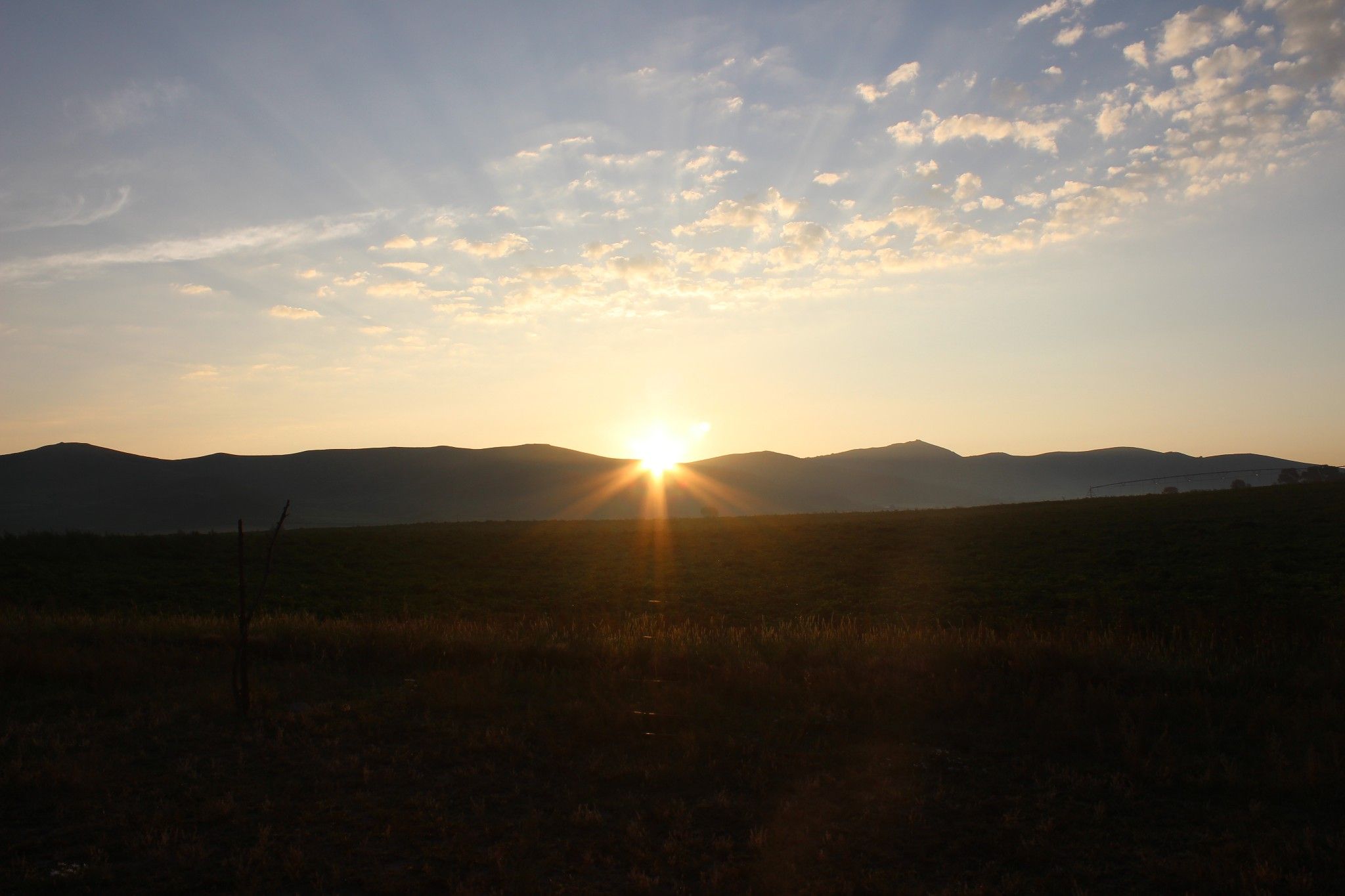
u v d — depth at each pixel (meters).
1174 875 6.05
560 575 35.97
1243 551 33.22
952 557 36.88
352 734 9.34
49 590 30.41
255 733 9.23
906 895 5.77
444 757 8.55
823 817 7.17
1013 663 11.77
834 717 9.94
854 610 28.03
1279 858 6.29
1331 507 40.56
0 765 7.99
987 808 7.34
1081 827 6.95
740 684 11.20
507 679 11.81
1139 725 9.18
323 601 30.06
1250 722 9.28
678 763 8.38
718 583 33.66
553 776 8.13
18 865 5.97
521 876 5.84
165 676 11.90
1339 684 10.71
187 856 6.20
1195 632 16.14
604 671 12.14
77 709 10.08
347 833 6.71
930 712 10.19
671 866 6.24
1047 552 36.25
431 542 43.94
